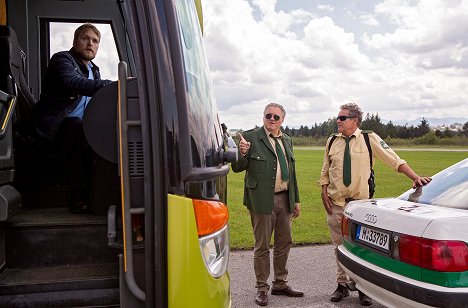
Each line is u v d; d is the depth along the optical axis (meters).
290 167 5.03
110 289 2.21
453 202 3.63
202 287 1.93
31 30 4.30
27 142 3.19
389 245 3.37
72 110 3.24
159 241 1.88
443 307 2.86
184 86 1.95
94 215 2.67
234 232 9.05
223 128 3.00
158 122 1.89
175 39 1.96
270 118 4.86
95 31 3.56
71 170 2.77
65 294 2.18
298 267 6.46
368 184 4.86
